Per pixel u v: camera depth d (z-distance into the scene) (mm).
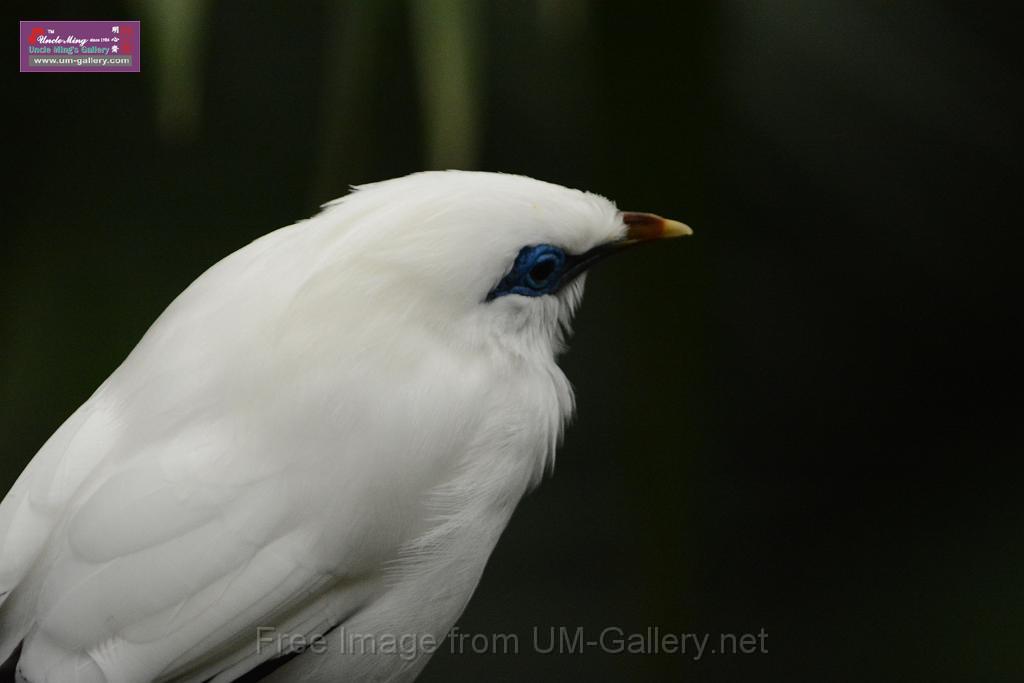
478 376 2242
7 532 2232
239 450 2227
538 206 2248
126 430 2234
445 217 2238
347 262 2236
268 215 2350
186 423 2230
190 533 2223
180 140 2338
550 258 2254
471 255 2238
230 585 2223
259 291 2238
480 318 2246
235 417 2229
